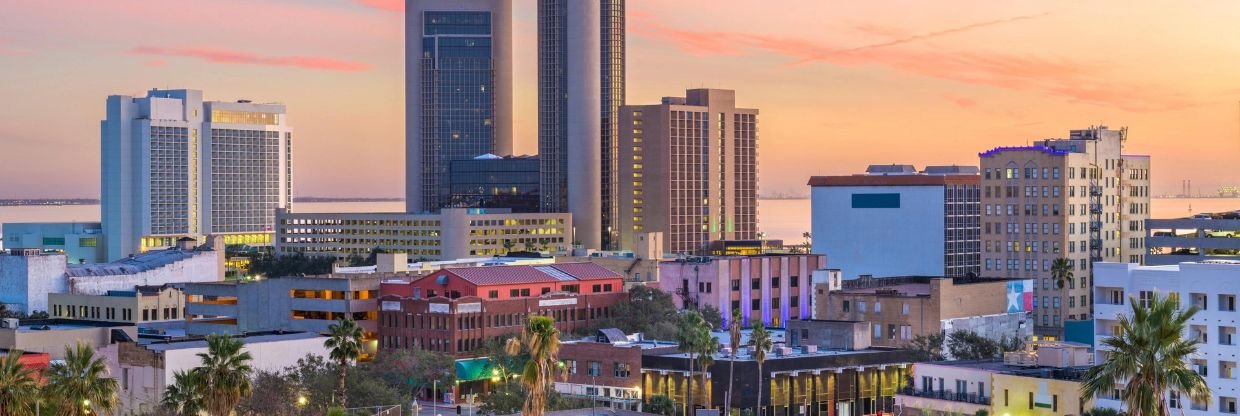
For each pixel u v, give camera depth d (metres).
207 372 199.75
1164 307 134.62
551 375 185.38
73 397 182.00
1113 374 135.50
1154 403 133.25
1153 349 133.88
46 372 199.12
